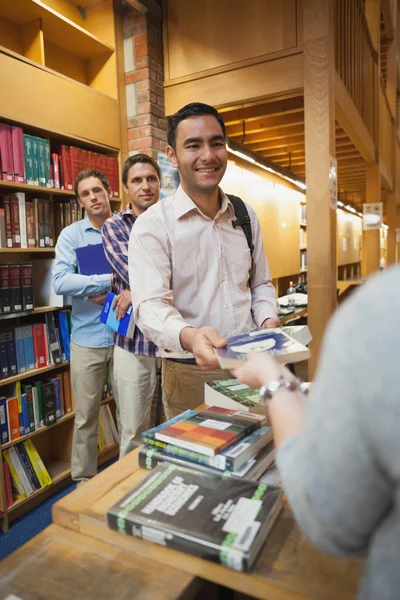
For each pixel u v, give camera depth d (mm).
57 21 2660
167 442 959
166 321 1270
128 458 1047
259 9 2697
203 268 1519
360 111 3979
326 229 2572
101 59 3117
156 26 3123
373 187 5402
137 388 2236
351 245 11477
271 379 676
